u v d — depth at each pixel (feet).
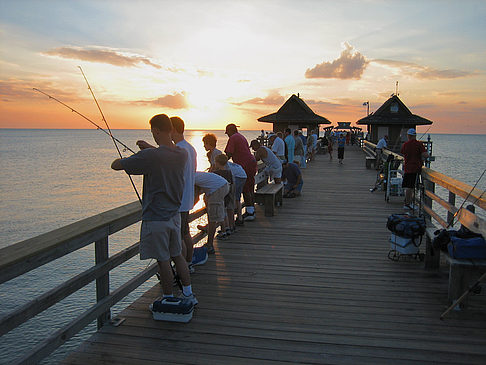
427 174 21.85
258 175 29.35
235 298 12.94
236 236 20.94
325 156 84.23
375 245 19.30
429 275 15.16
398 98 106.83
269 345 9.98
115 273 74.43
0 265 6.90
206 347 9.86
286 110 103.19
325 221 24.52
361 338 10.35
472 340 10.26
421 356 9.49
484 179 215.51
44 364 45.52
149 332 10.60
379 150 53.67
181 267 11.51
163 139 10.41
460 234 12.71
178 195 10.70
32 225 143.54
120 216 10.98
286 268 15.92
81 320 9.48
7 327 7.14
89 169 354.54
